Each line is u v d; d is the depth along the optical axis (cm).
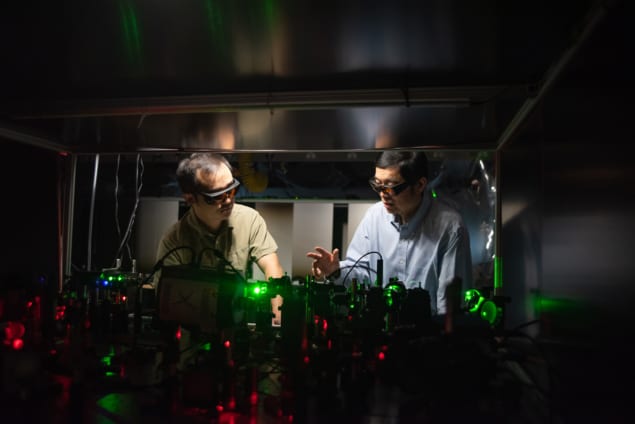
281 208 240
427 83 142
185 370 115
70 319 143
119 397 110
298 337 119
